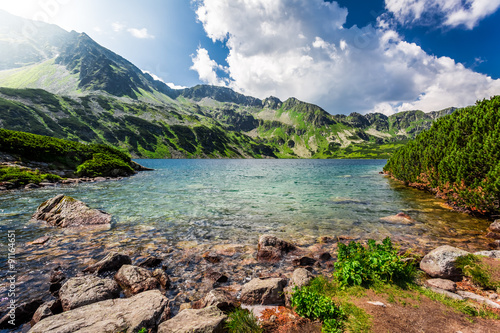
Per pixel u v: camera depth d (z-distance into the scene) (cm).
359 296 710
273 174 6438
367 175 6078
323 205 2359
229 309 713
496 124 1906
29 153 4022
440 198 2642
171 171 7200
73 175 4303
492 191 1616
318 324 595
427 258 939
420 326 567
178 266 1055
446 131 2820
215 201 2534
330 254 1188
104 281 848
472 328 560
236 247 1279
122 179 4609
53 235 1427
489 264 862
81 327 577
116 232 1509
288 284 863
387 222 1753
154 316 642
